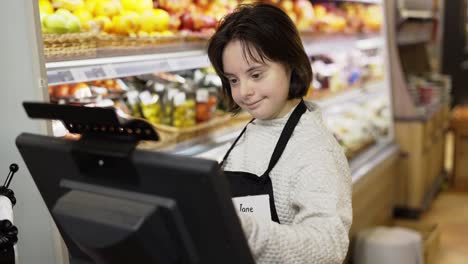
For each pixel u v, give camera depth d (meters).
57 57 1.66
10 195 1.30
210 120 2.52
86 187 0.83
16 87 1.50
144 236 0.75
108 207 0.78
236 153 1.40
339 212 1.09
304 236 0.99
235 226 0.73
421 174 4.26
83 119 0.76
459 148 5.17
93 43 1.80
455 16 8.09
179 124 2.37
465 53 8.20
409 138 4.19
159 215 0.74
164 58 2.15
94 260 0.87
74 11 1.86
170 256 0.77
